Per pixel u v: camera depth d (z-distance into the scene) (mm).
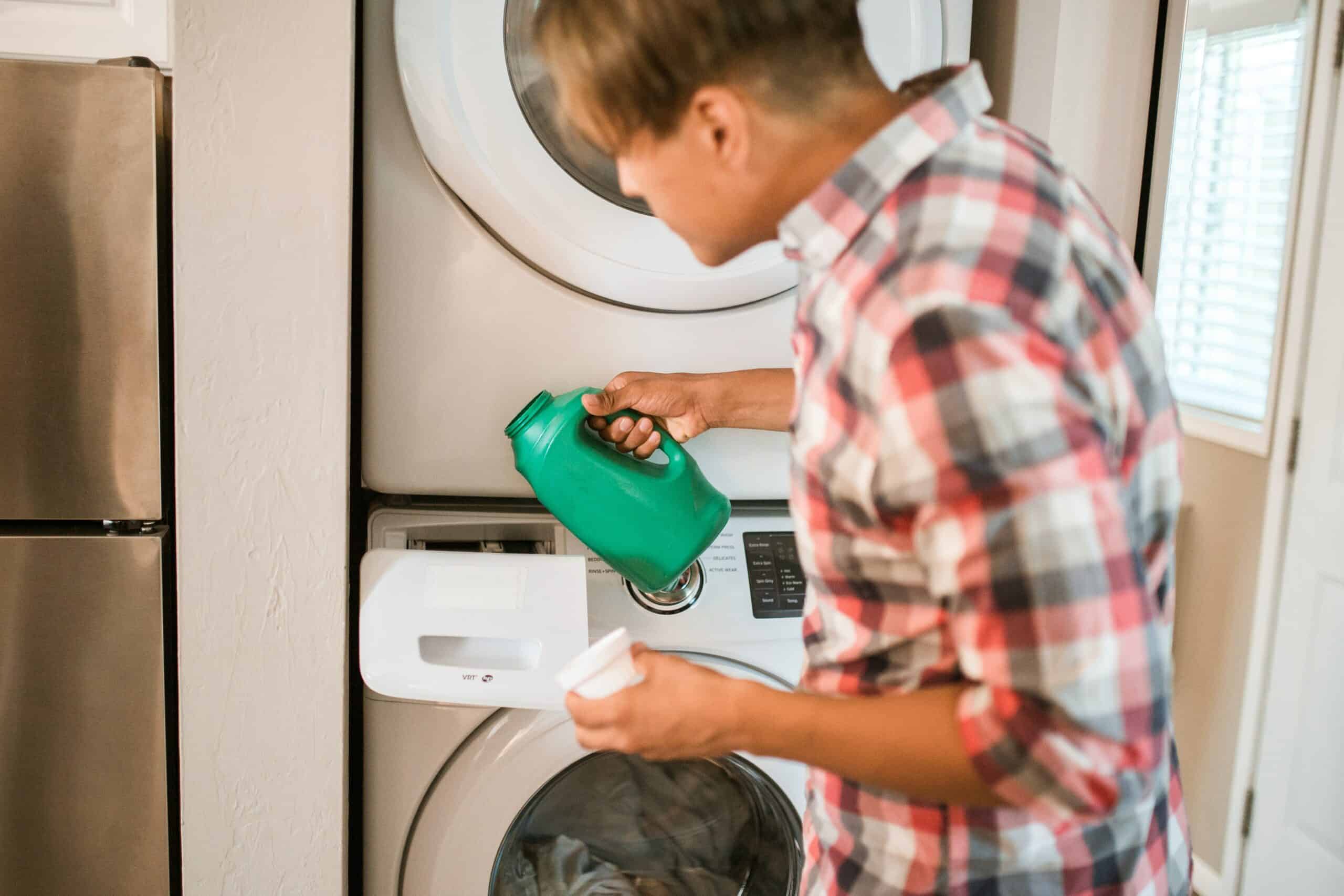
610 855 1406
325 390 1109
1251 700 1892
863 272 618
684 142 661
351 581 1245
